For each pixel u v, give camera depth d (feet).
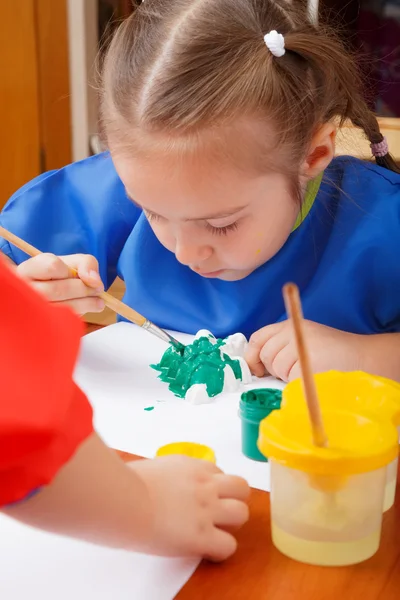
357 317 2.90
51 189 3.33
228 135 2.24
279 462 1.41
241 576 1.43
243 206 2.33
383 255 2.84
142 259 3.16
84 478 1.24
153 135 2.26
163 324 3.18
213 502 1.51
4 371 1.05
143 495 1.38
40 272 2.68
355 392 1.69
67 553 1.50
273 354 2.48
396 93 4.26
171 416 2.16
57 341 1.12
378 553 1.50
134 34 2.51
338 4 3.98
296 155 2.45
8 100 6.40
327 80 2.53
